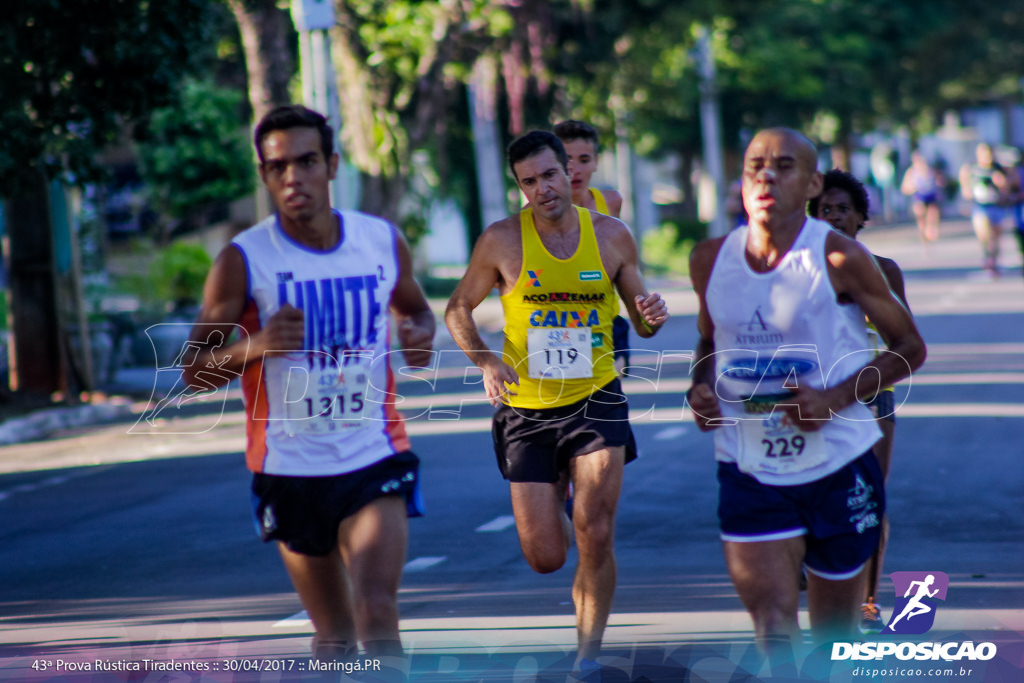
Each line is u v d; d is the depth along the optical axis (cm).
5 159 3922
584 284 1622
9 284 4878
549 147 1606
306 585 1409
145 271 6312
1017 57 16875
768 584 1316
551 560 1648
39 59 3925
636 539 2308
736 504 1334
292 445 1350
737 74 11419
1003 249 10331
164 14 3944
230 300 1344
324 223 1350
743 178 1330
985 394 3862
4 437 4147
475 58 6925
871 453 1352
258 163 1341
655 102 9125
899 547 2161
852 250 1305
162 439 3912
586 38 7644
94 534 2611
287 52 5784
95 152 4366
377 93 6550
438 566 2184
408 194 8450
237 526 2611
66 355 4847
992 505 2456
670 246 11156
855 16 12825
